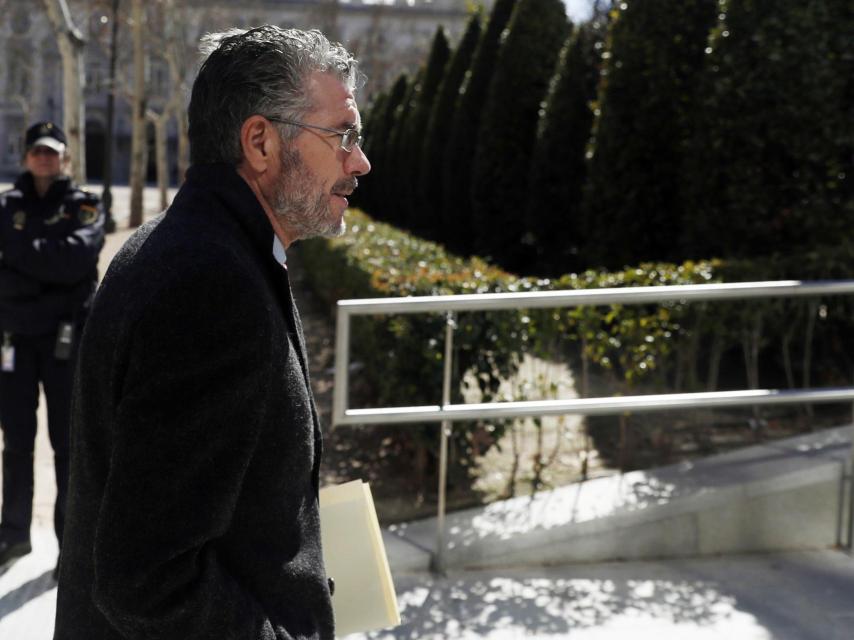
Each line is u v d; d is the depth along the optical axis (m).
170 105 34.41
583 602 3.70
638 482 4.32
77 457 1.46
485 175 10.98
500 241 10.96
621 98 7.12
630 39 7.09
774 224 5.74
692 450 4.96
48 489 5.02
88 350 1.41
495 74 11.01
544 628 3.49
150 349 1.32
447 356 3.90
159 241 1.41
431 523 4.18
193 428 1.31
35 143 3.82
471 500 4.48
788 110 5.62
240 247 1.45
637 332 4.79
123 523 1.29
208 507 1.32
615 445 5.08
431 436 4.45
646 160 7.11
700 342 5.05
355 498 1.86
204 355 1.32
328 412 6.41
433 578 3.87
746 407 5.45
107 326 1.38
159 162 34.56
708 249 6.09
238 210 1.48
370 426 5.79
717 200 5.96
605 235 7.33
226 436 1.33
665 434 5.06
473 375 4.48
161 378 1.31
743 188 5.78
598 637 3.42
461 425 4.45
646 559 4.12
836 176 5.70
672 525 4.13
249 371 1.34
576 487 4.34
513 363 4.56
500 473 4.77
